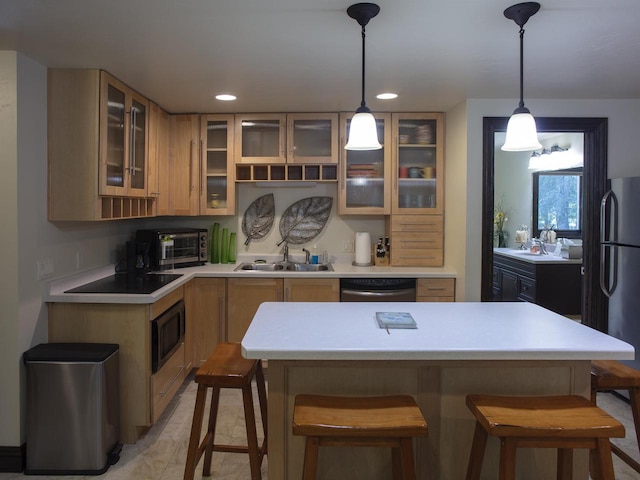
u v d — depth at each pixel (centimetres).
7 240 238
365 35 215
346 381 189
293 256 430
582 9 188
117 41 224
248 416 207
